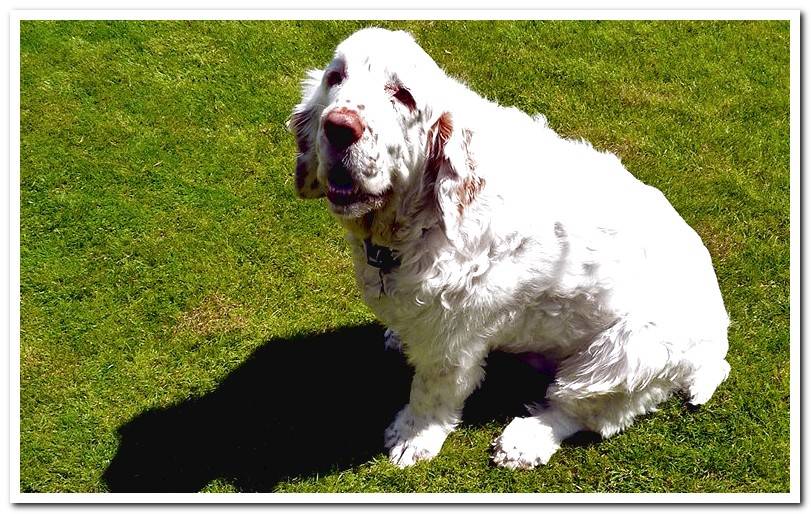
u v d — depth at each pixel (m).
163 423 1.49
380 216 1.25
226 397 1.52
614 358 1.36
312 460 1.46
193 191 1.78
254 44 2.09
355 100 1.15
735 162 1.92
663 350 1.36
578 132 1.95
